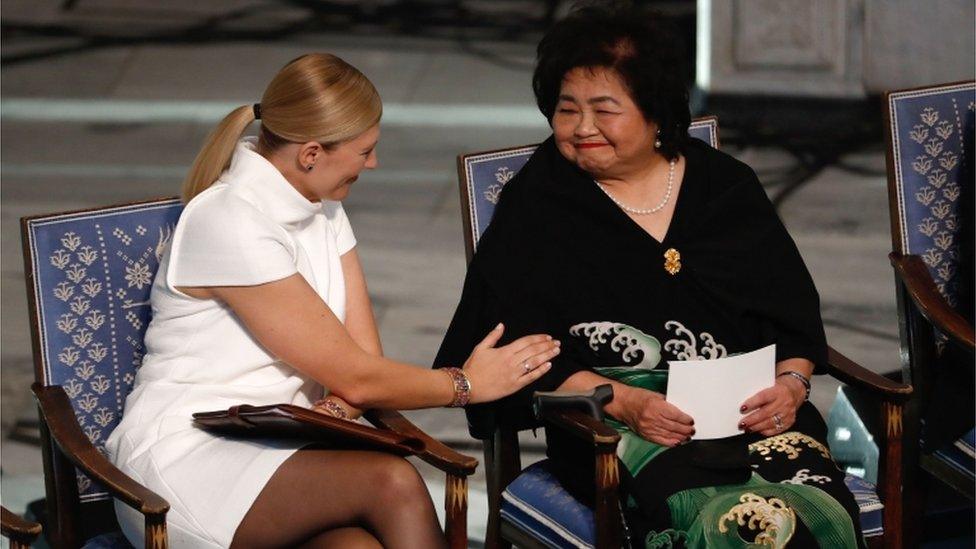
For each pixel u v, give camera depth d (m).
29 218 11.43
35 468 15.59
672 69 11.47
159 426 10.84
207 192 10.91
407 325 19.02
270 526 10.47
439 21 35.19
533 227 11.84
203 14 35.75
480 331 11.85
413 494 10.33
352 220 23.14
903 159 13.36
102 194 24.17
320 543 10.45
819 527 10.60
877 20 27.19
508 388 11.38
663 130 11.62
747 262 11.88
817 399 16.58
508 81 30.59
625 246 11.71
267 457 10.60
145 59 32.25
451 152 26.55
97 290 11.59
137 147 26.84
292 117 10.73
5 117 28.62
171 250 10.92
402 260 21.47
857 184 24.78
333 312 11.12
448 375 11.27
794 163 25.86
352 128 10.77
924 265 12.95
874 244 21.91
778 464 11.11
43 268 11.45
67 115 28.80
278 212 10.91
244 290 10.67
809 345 11.91
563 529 11.19
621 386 11.38
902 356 13.05
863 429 13.43
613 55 11.30
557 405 10.98
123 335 11.70
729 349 11.79
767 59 27.67
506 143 26.89
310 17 35.53
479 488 15.08
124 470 10.81
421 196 24.33
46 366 11.49
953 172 13.48
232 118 10.91
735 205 11.97
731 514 10.59
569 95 11.47
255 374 11.01
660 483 10.88
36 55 32.50
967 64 27.00
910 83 27.31
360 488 10.34
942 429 12.48
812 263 21.11
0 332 18.98
